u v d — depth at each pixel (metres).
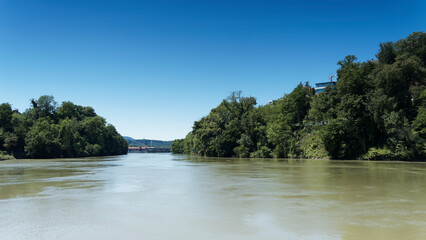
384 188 20.42
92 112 169.50
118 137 180.38
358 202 15.32
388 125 62.38
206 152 112.88
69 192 19.45
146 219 11.94
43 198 17.17
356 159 64.19
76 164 59.09
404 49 88.19
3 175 32.81
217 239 9.27
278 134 82.56
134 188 21.27
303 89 91.88
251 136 93.94
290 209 13.68
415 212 12.94
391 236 9.40
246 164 53.06
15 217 12.47
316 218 11.93
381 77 72.31
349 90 66.12
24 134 106.94
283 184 23.03
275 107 101.06
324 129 68.69
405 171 34.22
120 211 13.47
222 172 35.31
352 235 9.54
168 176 30.66
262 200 16.05
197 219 11.88
